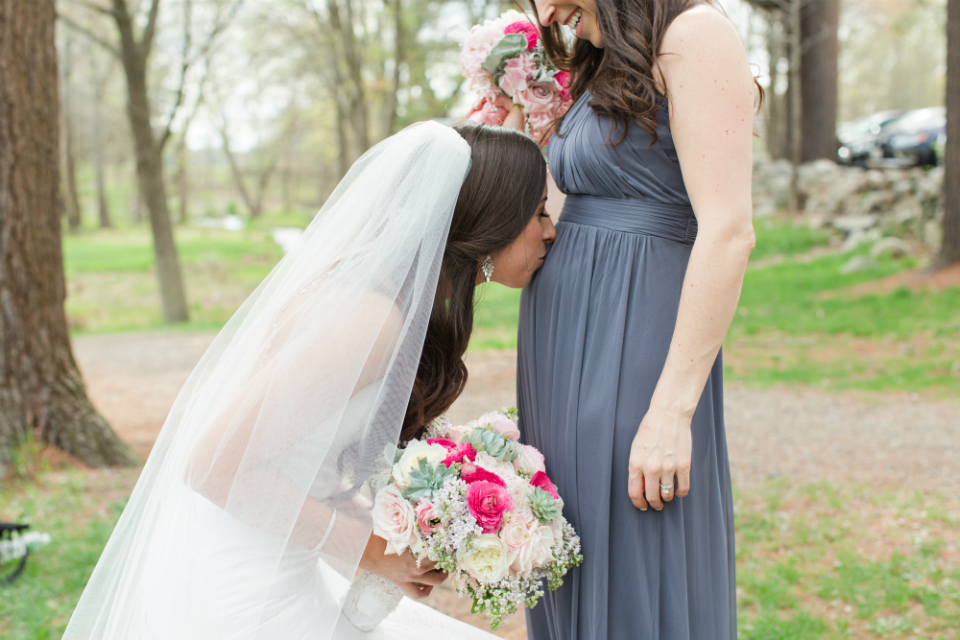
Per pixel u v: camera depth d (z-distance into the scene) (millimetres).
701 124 1383
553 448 1685
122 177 49844
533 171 1612
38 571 3295
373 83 17672
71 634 1605
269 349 1490
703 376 1439
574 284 1620
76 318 15656
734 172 1383
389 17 17062
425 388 1667
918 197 12398
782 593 3004
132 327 14727
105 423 4930
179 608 1460
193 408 1583
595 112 1555
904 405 5945
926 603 2867
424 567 1533
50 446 4637
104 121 34656
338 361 1416
